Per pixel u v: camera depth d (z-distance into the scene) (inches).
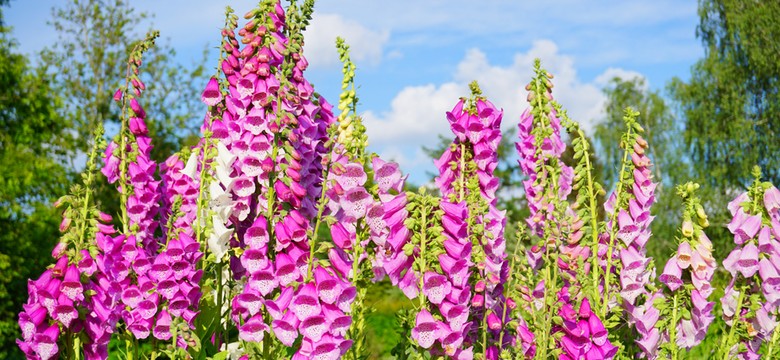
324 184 163.5
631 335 189.3
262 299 156.5
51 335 155.3
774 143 1320.1
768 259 186.5
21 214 1024.2
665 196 1450.5
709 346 252.1
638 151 183.2
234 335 230.8
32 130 1085.1
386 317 402.3
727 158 1366.9
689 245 176.9
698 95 1435.8
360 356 222.5
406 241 150.9
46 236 1058.7
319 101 206.4
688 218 177.9
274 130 171.2
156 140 1368.1
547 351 163.2
